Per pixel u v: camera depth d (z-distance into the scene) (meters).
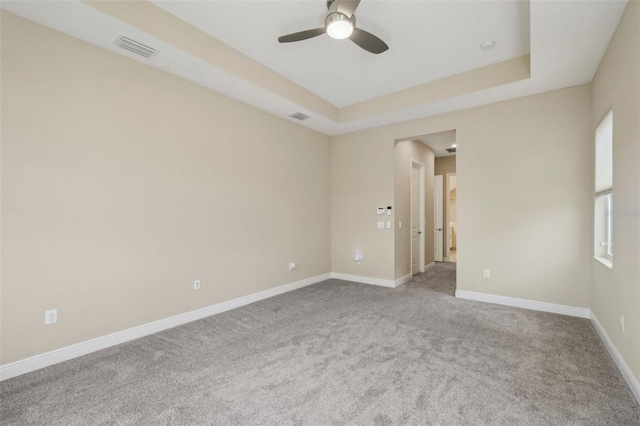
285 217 4.54
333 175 5.47
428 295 4.31
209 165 3.50
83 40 2.51
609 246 2.94
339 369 2.28
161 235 3.06
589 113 3.32
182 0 2.41
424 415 1.75
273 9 2.52
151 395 1.96
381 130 4.89
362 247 5.14
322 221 5.29
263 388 2.03
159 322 3.04
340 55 3.23
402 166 5.18
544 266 3.58
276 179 4.38
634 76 1.94
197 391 2.00
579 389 2.00
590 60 2.84
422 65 3.43
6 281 2.16
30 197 2.26
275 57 3.29
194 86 3.34
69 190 2.45
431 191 6.73
